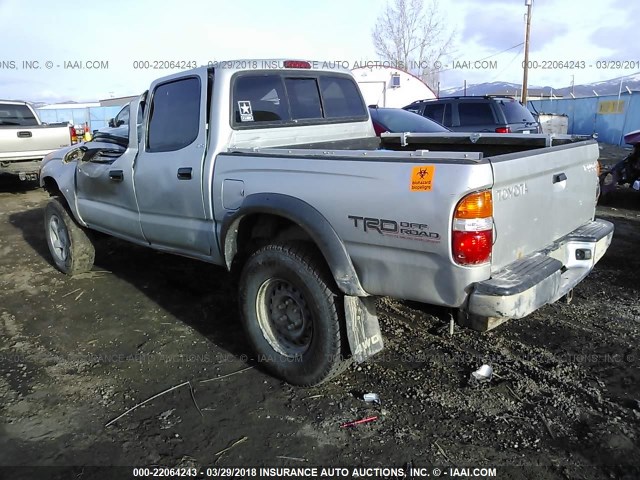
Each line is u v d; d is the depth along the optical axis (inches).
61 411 128.6
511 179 107.6
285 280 132.0
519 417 118.9
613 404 122.1
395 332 160.1
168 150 163.0
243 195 137.8
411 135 198.8
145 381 141.3
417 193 105.8
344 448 112.0
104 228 201.9
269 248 132.5
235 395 133.3
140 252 258.2
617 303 178.7
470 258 102.6
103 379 142.9
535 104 1180.5
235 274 149.6
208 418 124.1
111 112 1475.1
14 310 191.9
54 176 223.1
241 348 158.4
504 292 101.4
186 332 170.1
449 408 123.3
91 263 228.1
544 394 126.9
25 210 378.0
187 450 113.2
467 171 100.4
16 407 130.6
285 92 166.7
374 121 318.3
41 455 112.7
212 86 149.4
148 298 199.5
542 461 105.4
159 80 164.9
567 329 159.9
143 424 122.6
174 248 170.1
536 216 119.8
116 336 168.6
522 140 169.9
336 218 118.6
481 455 107.9
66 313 188.1
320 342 126.6
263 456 110.5
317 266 124.7
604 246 143.5
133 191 176.7
